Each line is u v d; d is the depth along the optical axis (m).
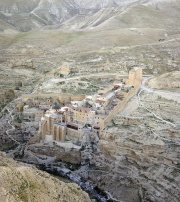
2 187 87.19
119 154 168.62
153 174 156.88
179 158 158.88
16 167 99.94
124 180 160.12
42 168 170.75
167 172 155.50
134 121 181.62
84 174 166.75
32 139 184.75
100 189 159.88
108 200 152.88
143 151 165.00
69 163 174.38
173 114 184.12
